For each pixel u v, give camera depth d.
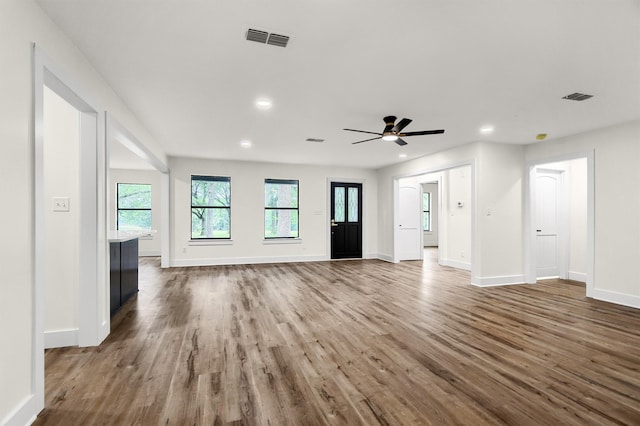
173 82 3.13
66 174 2.90
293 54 2.60
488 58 2.65
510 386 2.26
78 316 2.93
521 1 1.93
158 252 9.26
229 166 7.55
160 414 1.93
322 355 2.75
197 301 4.41
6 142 1.67
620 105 3.71
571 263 6.10
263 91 3.36
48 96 2.86
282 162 7.80
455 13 2.05
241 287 5.25
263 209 7.78
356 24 2.18
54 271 2.88
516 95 3.44
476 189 5.49
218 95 3.46
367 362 2.62
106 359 2.65
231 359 2.66
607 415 1.93
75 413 1.93
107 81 3.09
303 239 8.12
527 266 5.71
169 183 7.18
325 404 2.04
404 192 8.53
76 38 2.35
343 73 2.94
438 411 1.97
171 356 2.71
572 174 6.14
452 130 4.78
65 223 2.91
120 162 7.75
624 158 4.38
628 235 4.32
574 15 2.06
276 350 2.84
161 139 5.43
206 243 7.40
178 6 2.00
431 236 12.84
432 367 2.54
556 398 2.11
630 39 2.34
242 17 2.11
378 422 1.86
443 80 3.08
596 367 2.54
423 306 4.21
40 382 1.93
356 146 5.93
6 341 1.67
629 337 3.17
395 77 3.03
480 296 4.76
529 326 3.47
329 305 4.24
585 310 4.08
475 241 5.52
